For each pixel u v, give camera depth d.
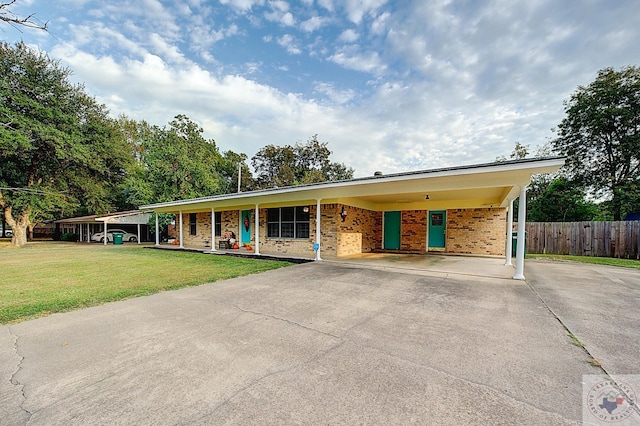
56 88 18.02
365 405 2.04
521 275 6.52
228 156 35.69
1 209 18.78
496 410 1.98
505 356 2.82
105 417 1.93
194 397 2.16
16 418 1.92
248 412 1.97
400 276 6.92
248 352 2.93
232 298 5.04
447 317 4.00
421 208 12.76
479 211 11.66
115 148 21.89
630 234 11.22
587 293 5.37
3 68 16.34
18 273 7.66
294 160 33.88
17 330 3.55
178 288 5.83
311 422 1.86
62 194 20.06
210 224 15.19
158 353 2.92
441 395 2.16
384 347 3.04
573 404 2.05
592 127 16.31
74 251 14.47
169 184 20.73
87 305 4.62
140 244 20.89
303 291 5.52
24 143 15.27
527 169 5.86
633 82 14.90
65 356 2.86
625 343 3.13
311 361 2.73
